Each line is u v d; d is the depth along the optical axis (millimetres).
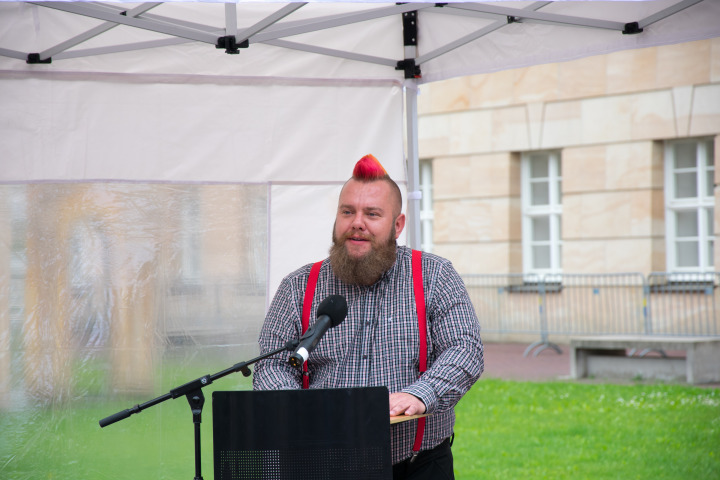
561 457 7871
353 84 5859
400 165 5906
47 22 5355
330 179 5852
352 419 3152
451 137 17688
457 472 7418
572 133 16281
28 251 5445
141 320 5586
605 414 9656
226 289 5727
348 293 3850
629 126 15664
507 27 5445
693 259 15578
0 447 5379
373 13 5312
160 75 5605
